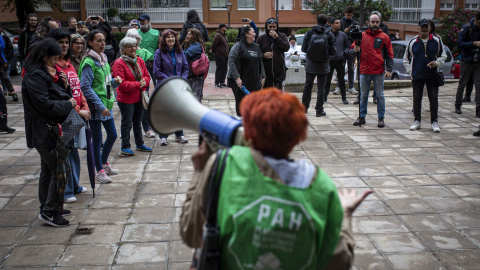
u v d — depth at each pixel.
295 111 1.60
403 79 12.66
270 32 7.64
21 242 3.90
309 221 1.54
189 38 7.48
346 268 1.65
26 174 5.60
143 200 4.78
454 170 5.70
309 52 8.16
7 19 26.20
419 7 23.75
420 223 4.26
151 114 1.91
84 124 4.11
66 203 4.68
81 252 3.74
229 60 7.17
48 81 3.90
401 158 6.17
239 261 1.55
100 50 5.24
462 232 4.09
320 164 5.92
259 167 1.57
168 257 3.67
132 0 26.14
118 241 3.92
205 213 1.66
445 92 10.94
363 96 7.77
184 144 6.87
